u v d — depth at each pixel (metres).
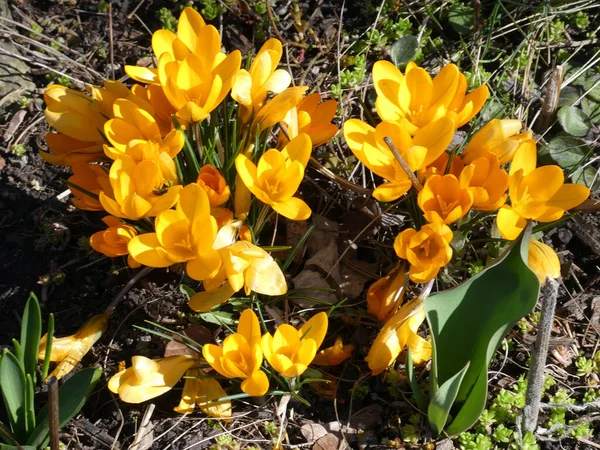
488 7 0.70
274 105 0.47
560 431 0.47
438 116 0.46
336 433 0.48
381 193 0.45
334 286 0.54
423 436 0.47
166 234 0.44
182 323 0.53
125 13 0.70
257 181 0.45
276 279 0.45
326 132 0.52
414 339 0.47
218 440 0.47
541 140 0.62
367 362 0.51
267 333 0.42
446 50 0.68
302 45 0.67
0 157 0.62
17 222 0.59
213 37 0.48
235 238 0.47
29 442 0.44
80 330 0.50
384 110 0.47
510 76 0.66
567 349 0.52
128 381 0.45
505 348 0.52
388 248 0.56
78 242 0.57
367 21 0.69
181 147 0.46
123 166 0.44
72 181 0.50
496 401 0.48
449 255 0.43
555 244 0.57
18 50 0.67
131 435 0.48
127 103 0.47
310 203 0.58
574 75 0.65
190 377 0.46
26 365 0.46
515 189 0.45
